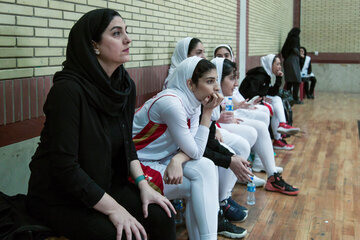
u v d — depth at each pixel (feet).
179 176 7.07
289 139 19.21
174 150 7.86
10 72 6.96
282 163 15.19
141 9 11.61
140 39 11.68
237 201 11.28
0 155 6.91
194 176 7.29
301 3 39.11
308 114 26.11
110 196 5.69
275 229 9.52
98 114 5.79
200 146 7.48
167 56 13.60
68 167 5.29
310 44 39.34
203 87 7.57
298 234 9.25
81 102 5.49
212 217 7.20
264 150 12.04
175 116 7.24
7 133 6.95
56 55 8.16
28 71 7.40
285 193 11.85
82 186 5.33
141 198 6.23
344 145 17.99
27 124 7.40
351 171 14.19
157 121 7.59
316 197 11.66
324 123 23.09
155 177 7.12
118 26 5.85
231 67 10.92
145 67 12.05
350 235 9.21
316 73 39.42
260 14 27.37
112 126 6.08
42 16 7.69
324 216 10.30
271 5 30.53
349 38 37.76
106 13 5.80
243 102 14.08
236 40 21.88
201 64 7.66
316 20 38.73
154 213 6.08
